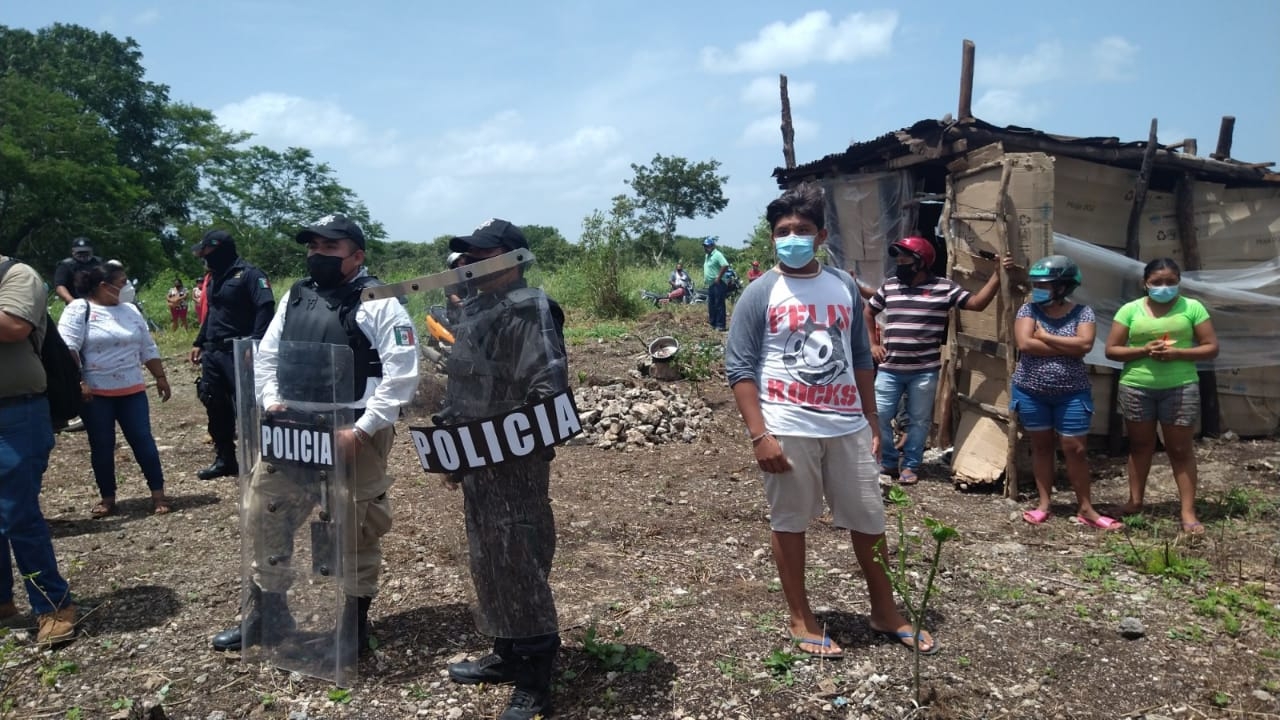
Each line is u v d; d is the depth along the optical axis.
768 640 3.68
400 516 5.59
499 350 2.93
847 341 3.47
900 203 7.95
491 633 3.03
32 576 3.71
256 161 50.28
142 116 44.31
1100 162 7.39
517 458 2.93
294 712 3.20
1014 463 6.08
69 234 33.62
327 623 3.33
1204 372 7.91
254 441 3.45
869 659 3.52
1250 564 4.70
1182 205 7.67
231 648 3.71
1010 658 3.56
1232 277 7.52
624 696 3.25
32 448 3.74
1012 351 6.21
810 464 3.43
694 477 6.55
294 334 3.41
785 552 3.54
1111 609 4.07
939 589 4.28
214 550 5.02
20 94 33.12
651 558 4.78
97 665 3.61
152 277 36.53
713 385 10.03
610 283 17.86
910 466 6.52
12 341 3.62
